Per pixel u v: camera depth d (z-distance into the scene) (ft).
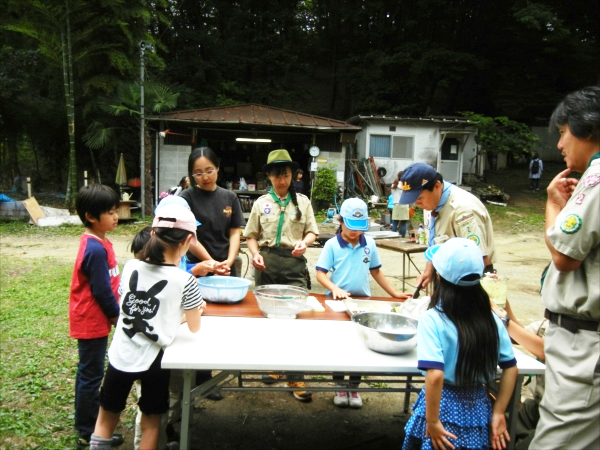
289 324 7.86
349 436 9.07
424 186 8.46
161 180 45.27
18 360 11.58
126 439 8.70
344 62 72.38
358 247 10.41
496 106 68.64
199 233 10.50
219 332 7.30
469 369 5.79
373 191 49.98
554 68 69.87
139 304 6.63
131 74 46.37
